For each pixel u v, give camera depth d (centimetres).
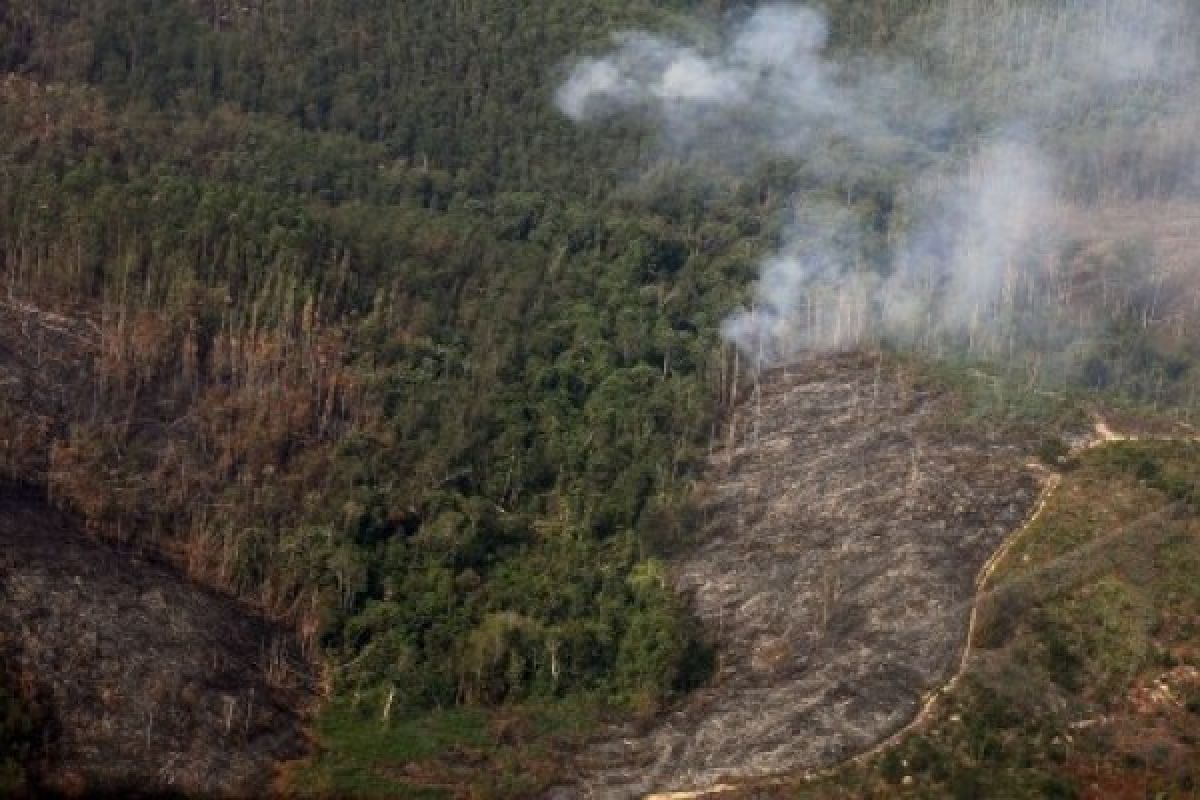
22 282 12381
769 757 9450
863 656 10106
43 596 9769
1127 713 9556
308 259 12925
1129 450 11781
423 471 11694
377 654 10381
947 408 12662
